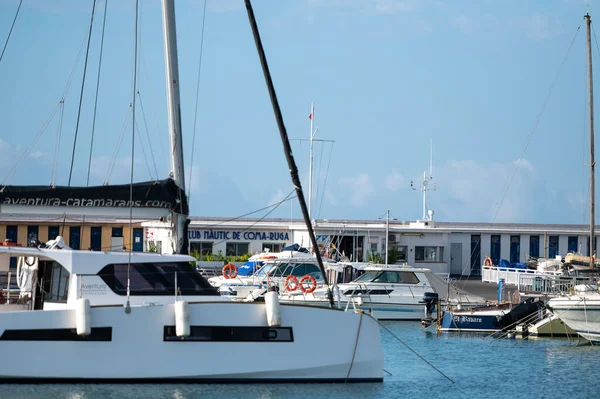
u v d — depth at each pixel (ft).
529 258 502.38
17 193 160.66
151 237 361.30
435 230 538.88
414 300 335.06
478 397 186.39
